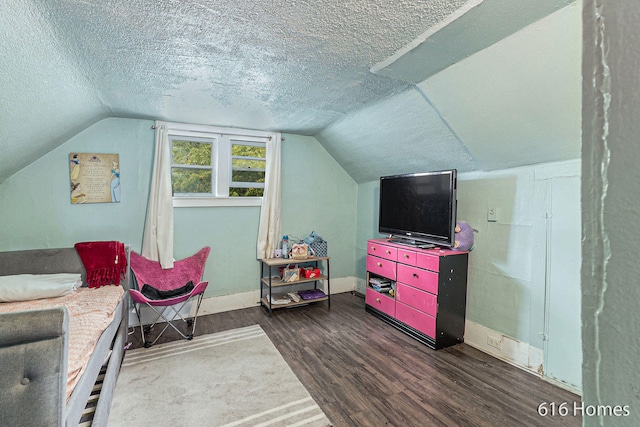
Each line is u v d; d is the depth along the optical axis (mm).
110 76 2104
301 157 4066
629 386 302
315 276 3873
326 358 2564
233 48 1758
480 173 2805
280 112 3004
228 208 3635
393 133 3041
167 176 3234
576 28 1439
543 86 1778
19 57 1423
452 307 2775
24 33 1330
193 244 3471
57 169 2879
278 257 3791
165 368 2400
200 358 2557
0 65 1381
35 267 2600
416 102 2482
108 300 2305
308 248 3824
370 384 2205
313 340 2891
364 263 4355
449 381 2244
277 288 3977
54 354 1098
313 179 4168
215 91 2441
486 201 2746
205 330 3102
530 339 2389
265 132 3754
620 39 306
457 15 1441
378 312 3426
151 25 1508
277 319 3389
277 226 3852
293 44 1716
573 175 2164
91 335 1696
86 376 1475
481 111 2170
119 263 2768
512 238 2533
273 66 1996
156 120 3230
